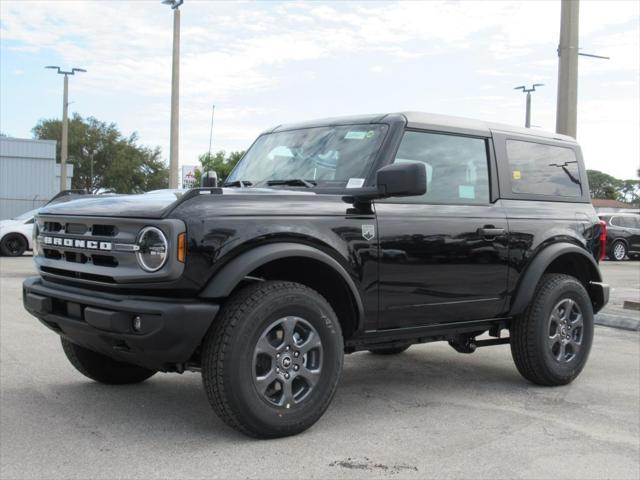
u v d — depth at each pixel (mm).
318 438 4207
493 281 5227
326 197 4391
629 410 5039
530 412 4938
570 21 11555
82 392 5148
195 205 3889
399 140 4785
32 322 8086
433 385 5711
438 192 4996
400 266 4641
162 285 3818
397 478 3592
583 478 3682
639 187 117250
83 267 4176
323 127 5211
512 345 5660
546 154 5922
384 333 4734
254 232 3990
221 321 3951
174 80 20984
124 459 3775
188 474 3568
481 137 5402
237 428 4023
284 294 4062
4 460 3744
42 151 40312
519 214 5445
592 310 5906
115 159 76750
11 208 34000
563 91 11648
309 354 4234
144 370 5398
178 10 20797
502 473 3711
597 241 6086
